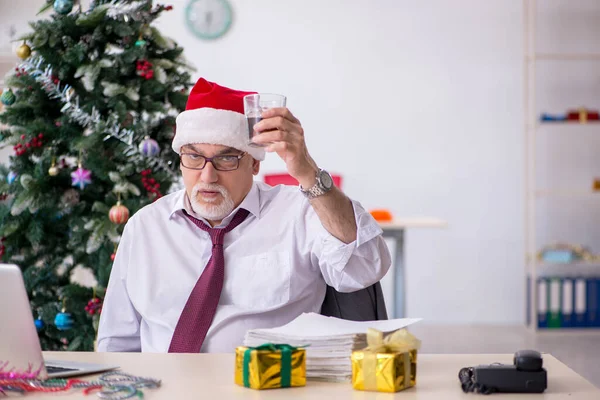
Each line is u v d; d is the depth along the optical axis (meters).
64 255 2.79
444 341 4.84
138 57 2.68
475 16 5.45
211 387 1.16
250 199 1.90
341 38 5.44
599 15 5.51
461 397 1.11
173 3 5.37
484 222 5.51
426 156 5.48
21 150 2.66
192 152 1.84
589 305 5.22
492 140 5.49
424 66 5.46
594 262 5.23
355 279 1.76
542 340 4.91
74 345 2.64
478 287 5.54
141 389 1.14
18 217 2.71
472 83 5.47
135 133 2.68
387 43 5.45
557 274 5.62
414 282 5.52
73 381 1.18
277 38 5.43
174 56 2.86
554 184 5.55
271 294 1.83
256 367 1.14
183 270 1.86
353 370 1.16
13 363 1.17
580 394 1.13
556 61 5.52
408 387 1.17
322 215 1.68
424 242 5.52
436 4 5.43
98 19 2.64
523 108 5.48
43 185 2.66
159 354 1.41
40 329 2.71
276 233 1.88
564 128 5.54
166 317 1.84
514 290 5.54
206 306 1.79
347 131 5.48
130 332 1.90
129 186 2.63
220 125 1.83
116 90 2.62
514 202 5.52
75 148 2.57
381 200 5.49
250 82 5.43
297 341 1.24
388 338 1.18
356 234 1.71
